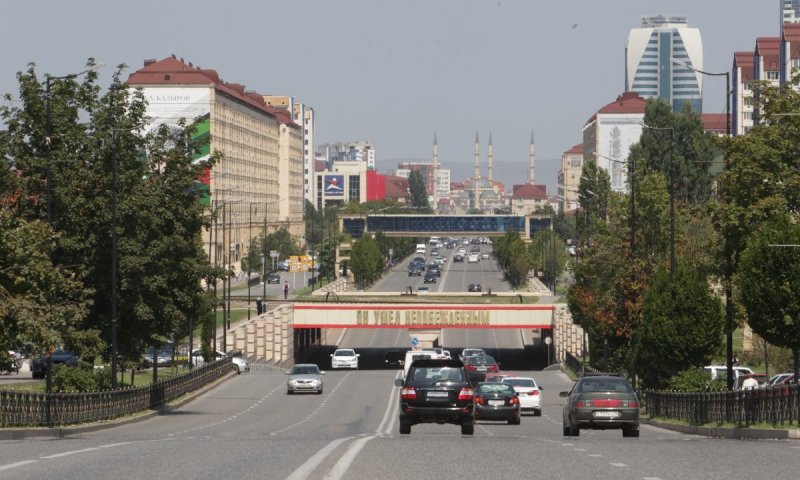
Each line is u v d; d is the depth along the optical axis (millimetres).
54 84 106188
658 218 143125
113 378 104062
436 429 90938
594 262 146000
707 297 112688
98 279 108625
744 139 108812
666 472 39344
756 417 76438
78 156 108250
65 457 44188
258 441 57250
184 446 52156
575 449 50406
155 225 110500
